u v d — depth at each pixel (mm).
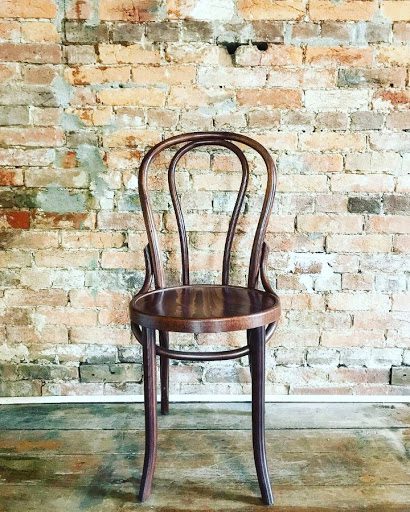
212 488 1312
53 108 1683
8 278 1759
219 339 1796
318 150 1702
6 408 1767
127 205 1734
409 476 1355
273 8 1641
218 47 1661
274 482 1331
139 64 1668
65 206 1730
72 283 1768
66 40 1650
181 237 1588
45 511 1226
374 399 1800
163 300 1361
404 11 1637
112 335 1791
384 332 1782
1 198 1720
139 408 1763
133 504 1252
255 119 1691
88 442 1533
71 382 1812
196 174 1714
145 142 1704
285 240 1744
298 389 1812
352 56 1658
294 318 1781
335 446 1501
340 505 1241
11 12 1630
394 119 1685
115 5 1637
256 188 1721
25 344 1793
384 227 1731
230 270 1760
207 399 1808
